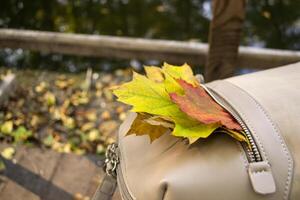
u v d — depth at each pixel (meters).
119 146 0.75
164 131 0.68
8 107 1.76
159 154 0.67
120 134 0.79
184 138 0.65
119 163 0.73
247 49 1.63
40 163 1.42
